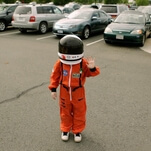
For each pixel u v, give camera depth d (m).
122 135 3.48
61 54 2.80
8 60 7.44
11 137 3.39
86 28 11.79
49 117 3.94
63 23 11.36
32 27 12.84
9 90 5.05
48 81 5.62
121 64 7.26
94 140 3.36
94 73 2.91
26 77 5.88
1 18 13.70
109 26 10.36
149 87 5.36
